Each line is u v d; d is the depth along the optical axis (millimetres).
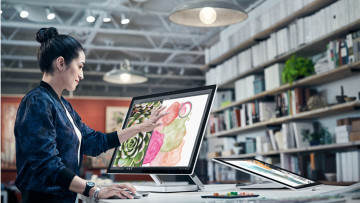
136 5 8336
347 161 4520
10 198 7805
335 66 4684
